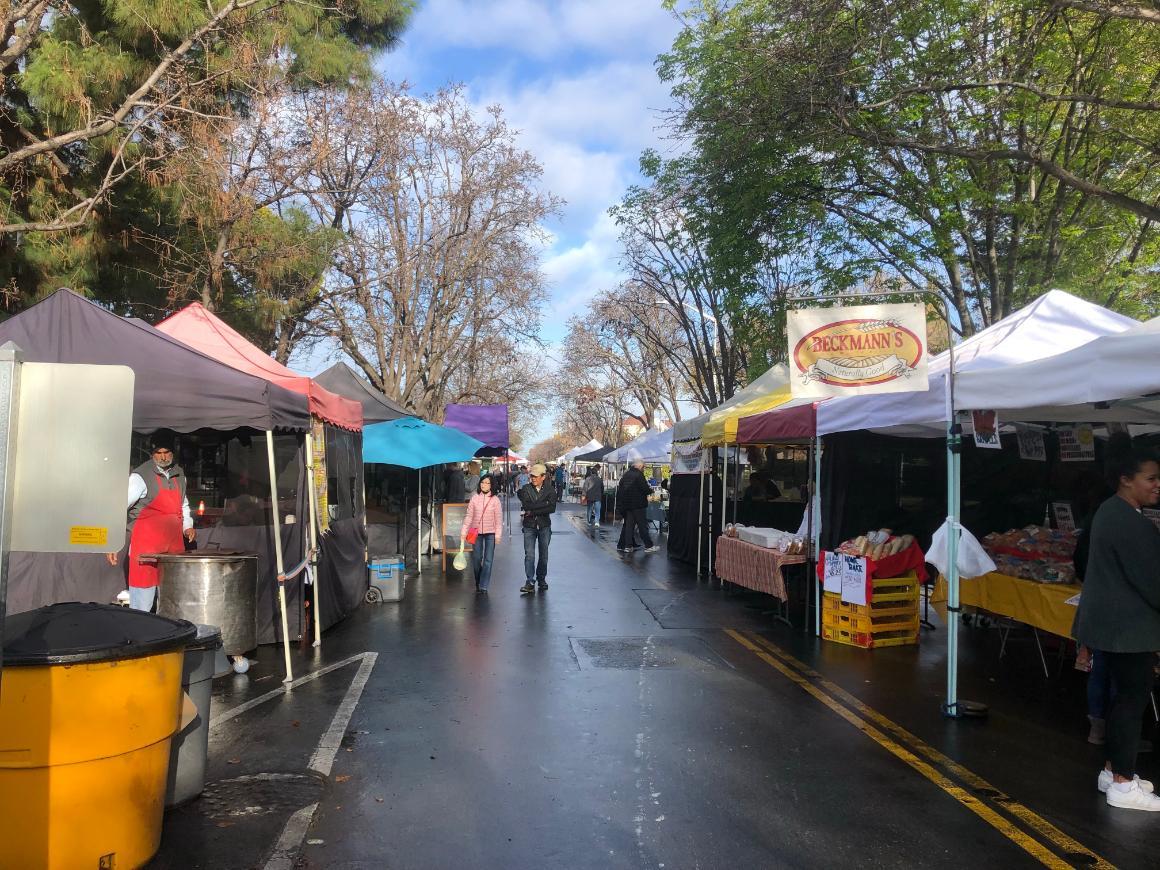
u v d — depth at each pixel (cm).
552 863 394
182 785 450
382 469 1616
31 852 334
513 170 2616
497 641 898
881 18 1166
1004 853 406
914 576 896
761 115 1316
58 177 1170
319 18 1677
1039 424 955
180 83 1169
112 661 347
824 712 643
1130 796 461
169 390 699
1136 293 1692
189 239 1470
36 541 278
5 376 264
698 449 1620
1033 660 826
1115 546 461
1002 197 1617
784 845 414
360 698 672
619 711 639
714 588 1333
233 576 742
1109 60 1295
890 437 1123
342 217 2297
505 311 2930
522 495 1286
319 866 388
